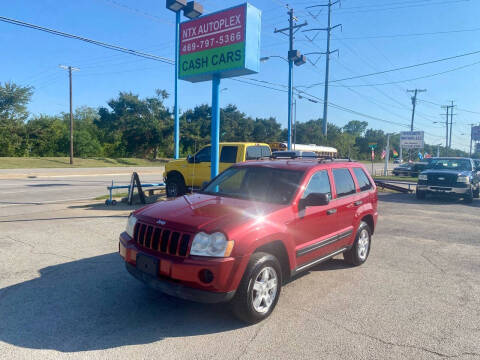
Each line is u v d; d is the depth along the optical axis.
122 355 3.25
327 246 5.11
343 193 5.59
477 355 3.48
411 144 40.66
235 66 8.49
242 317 3.86
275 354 3.37
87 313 4.04
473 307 4.59
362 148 105.94
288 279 4.47
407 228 9.61
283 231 4.14
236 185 5.19
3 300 4.30
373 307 4.51
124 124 61.25
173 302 4.41
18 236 7.22
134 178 11.80
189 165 12.51
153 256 3.77
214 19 8.82
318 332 3.82
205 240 3.61
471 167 16.89
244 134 71.38
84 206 11.22
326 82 51.16
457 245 7.86
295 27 24.73
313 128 82.62
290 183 4.78
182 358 3.24
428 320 4.19
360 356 3.40
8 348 3.29
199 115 70.94
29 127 54.28
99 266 5.60
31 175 24.34
